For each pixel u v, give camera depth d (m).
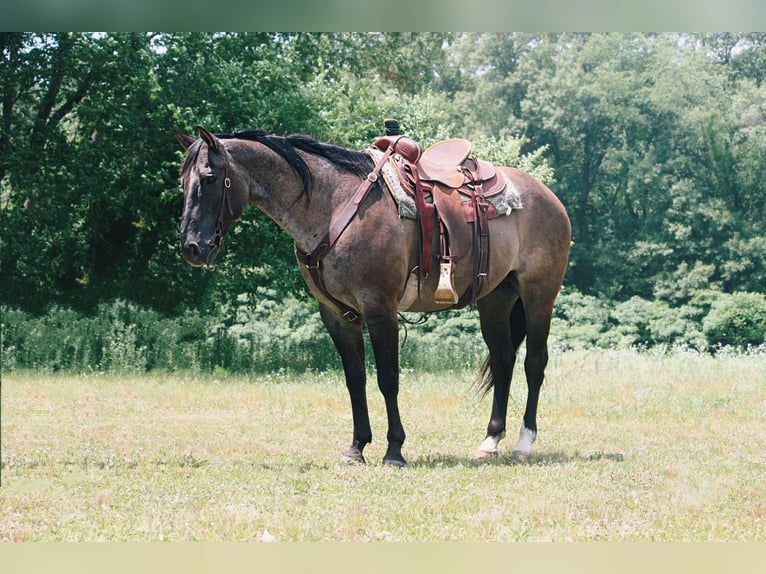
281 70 19.20
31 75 19.78
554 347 27.11
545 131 39.25
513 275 8.19
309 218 7.00
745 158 35.25
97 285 21.30
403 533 5.28
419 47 33.84
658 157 37.25
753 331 31.53
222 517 5.53
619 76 37.72
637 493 6.35
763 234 34.44
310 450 8.25
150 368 17.47
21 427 9.92
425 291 7.43
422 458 7.79
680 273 34.16
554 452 8.14
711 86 37.19
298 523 5.40
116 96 19.70
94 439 9.03
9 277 21.11
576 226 38.00
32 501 6.00
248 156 6.87
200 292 21.02
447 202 7.44
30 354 17.45
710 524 5.57
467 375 15.77
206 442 8.78
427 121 21.91
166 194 19.08
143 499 6.06
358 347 7.44
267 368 17.69
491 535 5.23
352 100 21.95
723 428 9.85
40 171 20.42
